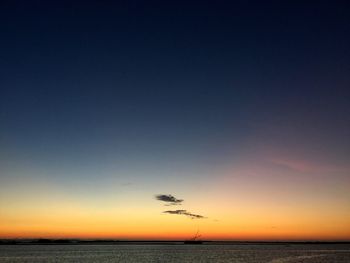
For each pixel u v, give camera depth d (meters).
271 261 124.94
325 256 148.50
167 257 159.50
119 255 177.62
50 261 133.75
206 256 164.00
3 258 151.25
